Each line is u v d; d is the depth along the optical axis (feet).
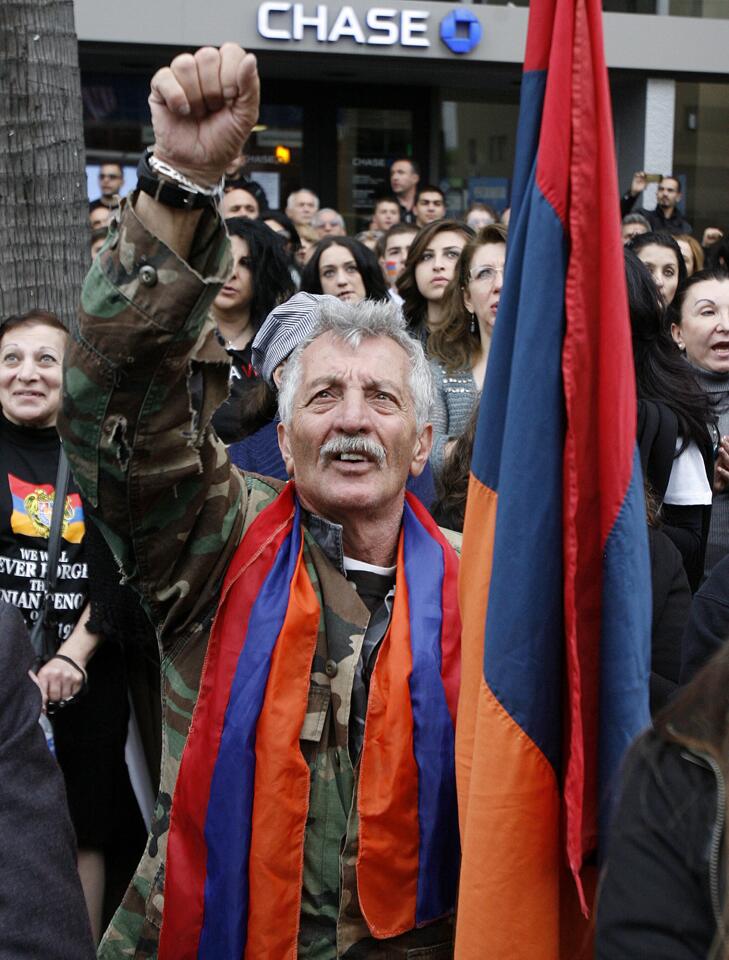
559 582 5.57
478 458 5.93
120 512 6.18
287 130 39.52
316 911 6.15
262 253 14.56
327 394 6.60
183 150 5.54
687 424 10.12
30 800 4.49
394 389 6.59
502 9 35.63
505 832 5.52
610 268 5.47
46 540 10.32
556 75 5.46
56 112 12.34
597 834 5.69
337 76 38.32
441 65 36.35
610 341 5.48
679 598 8.60
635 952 3.93
